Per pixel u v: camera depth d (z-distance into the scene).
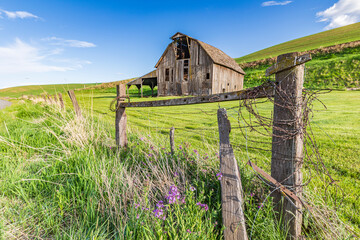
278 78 1.88
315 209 2.02
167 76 23.06
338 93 15.67
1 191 2.42
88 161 2.97
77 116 5.33
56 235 1.78
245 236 1.60
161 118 9.23
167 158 3.02
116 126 4.01
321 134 5.30
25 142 4.02
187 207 1.89
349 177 3.07
